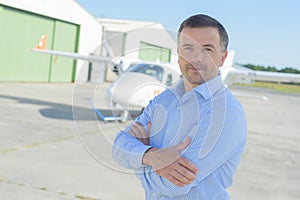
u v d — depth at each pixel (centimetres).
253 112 1641
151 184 118
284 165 625
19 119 818
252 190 456
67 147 587
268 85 5538
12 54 1805
